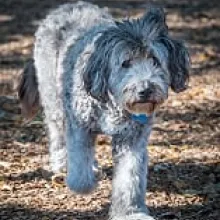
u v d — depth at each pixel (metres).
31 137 14.85
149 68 10.48
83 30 12.30
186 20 25.45
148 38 10.57
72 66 11.52
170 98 17.22
